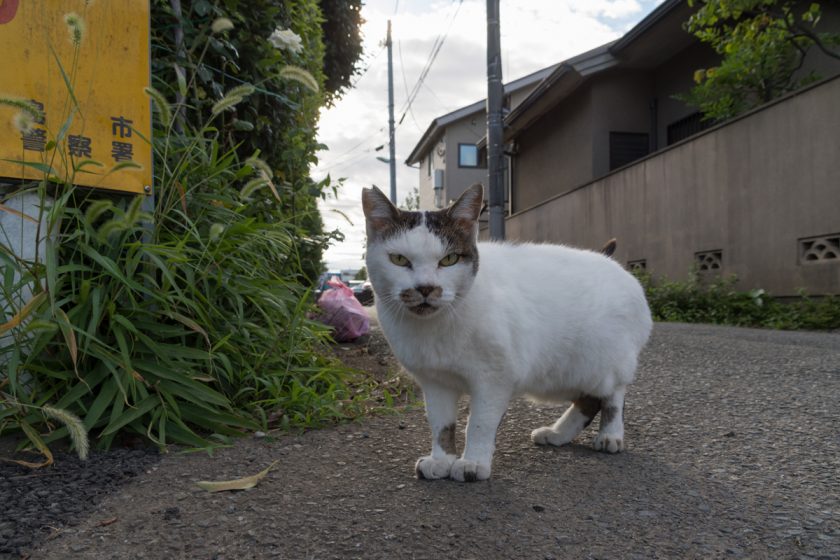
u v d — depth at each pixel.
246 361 0.64
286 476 0.47
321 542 0.36
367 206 0.52
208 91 0.81
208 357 0.57
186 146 0.65
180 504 0.41
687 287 1.71
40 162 0.55
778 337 1.19
